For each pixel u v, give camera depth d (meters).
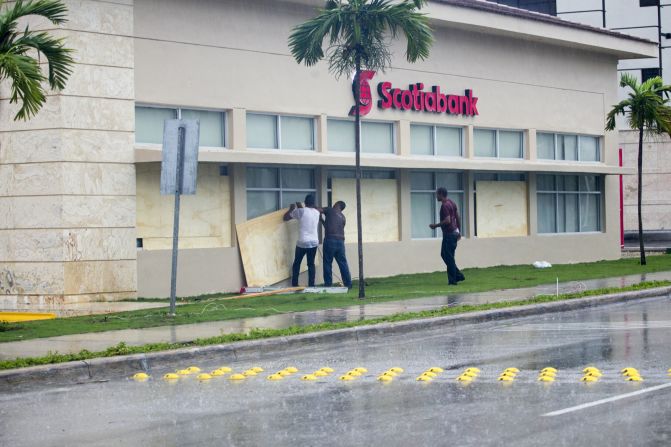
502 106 29.91
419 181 27.77
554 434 8.20
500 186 30.19
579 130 32.91
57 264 19.75
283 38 23.97
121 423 9.21
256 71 23.36
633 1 53.94
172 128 16.92
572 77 32.69
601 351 13.27
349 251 25.48
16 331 15.30
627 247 45.34
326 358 13.36
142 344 13.75
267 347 14.06
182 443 8.26
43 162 19.86
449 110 27.95
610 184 34.28
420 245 27.41
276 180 23.98
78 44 19.94
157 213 21.50
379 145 26.50
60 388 11.45
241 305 19.05
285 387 11.02
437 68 27.81
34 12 15.52
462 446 7.83
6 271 20.27
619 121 52.88
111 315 17.44
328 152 25.16
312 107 24.61
